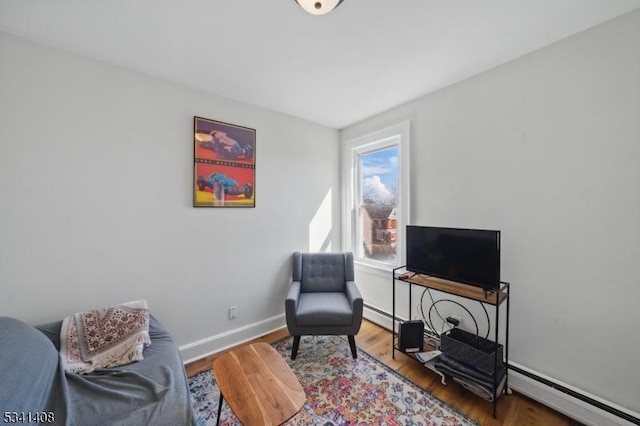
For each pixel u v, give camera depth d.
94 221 1.71
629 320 1.34
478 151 1.94
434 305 2.26
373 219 2.95
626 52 1.33
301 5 1.18
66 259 1.62
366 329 2.65
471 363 1.66
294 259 2.63
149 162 1.91
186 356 2.07
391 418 1.51
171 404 1.13
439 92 2.18
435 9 1.29
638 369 1.32
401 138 2.47
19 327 1.24
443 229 1.92
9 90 1.45
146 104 1.90
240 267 2.39
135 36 1.49
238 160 2.36
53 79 1.57
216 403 1.64
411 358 2.09
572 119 1.51
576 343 1.51
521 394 1.69
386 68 1.84
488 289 1.66
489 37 1.51
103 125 1.73
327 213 3.10
